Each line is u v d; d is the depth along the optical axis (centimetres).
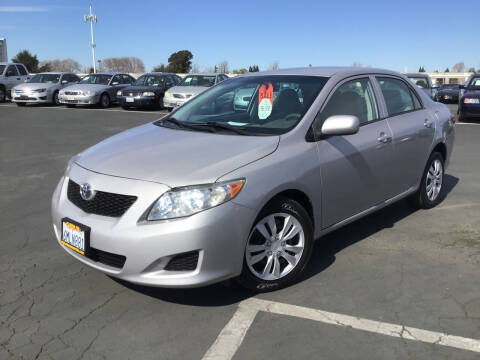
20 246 411
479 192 578
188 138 346
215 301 314
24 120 1415
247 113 380
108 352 261
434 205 513
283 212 321
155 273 282
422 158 470
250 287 315
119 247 282
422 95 498
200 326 285
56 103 2008
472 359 251
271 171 308
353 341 268
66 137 1073
